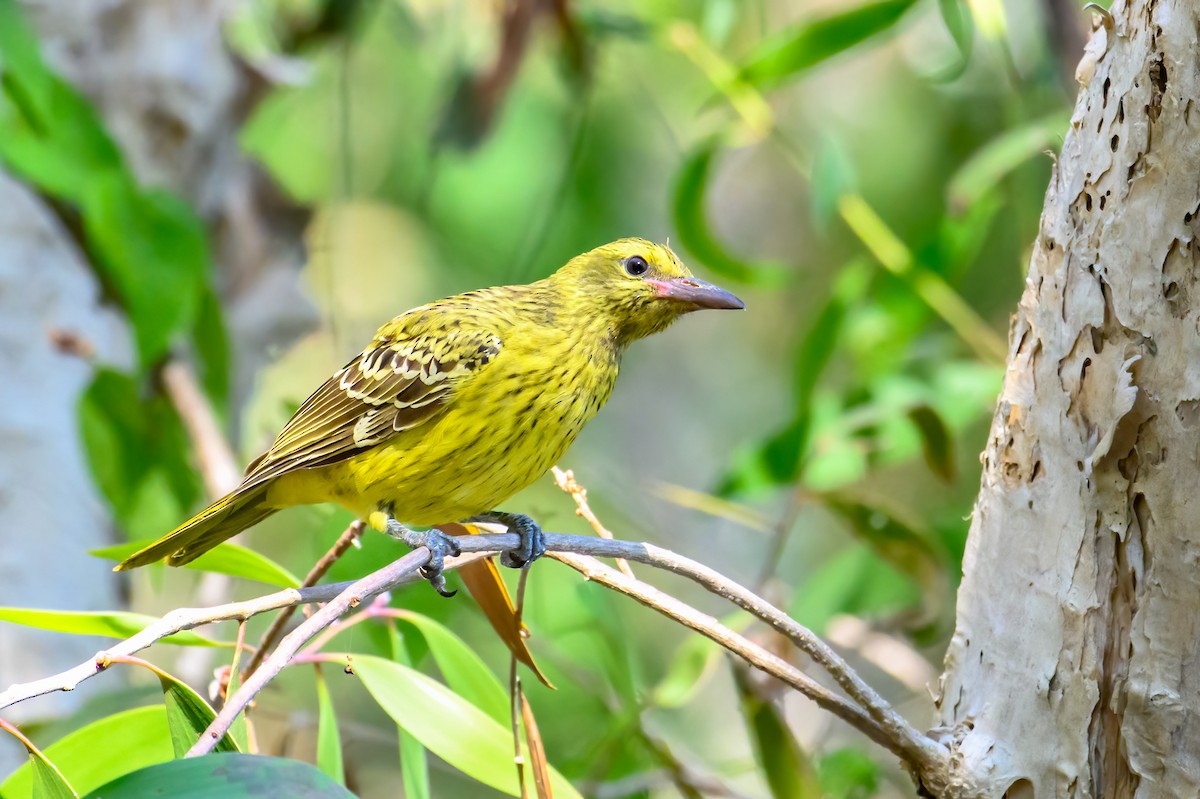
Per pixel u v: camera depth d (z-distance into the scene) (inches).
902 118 615.2
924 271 462.3
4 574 405.1
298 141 614.5
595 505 557.0
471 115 525.7
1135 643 216.1
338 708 516.7
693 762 437.4
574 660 422.9
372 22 604.4
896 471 579.2
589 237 603.8
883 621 438.6
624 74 622.5
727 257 463.5
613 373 346.3
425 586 370.3
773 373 692.1
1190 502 212.8
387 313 633.0
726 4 468.8
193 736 217.8
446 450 318.3
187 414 438.3
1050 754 220.4
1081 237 222.1
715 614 575.8
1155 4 215.2
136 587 554.3
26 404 423.5
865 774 387.9
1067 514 222.1
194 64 514.3
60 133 410.3
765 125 451.5
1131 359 215.9
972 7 421.7
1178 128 213.2
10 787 251.9
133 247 415.2
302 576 496.4
